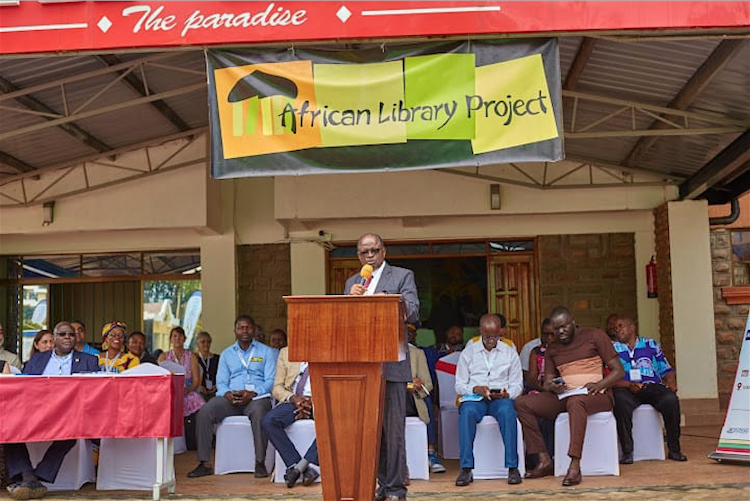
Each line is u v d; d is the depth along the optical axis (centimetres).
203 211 1185
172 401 676
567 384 749
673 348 1141
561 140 646
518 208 1192
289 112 666
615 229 1226
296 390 775
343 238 1248
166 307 1292
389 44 664
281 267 1262
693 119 938
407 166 659
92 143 1120
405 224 1242
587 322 1225
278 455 755
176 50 662
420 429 759
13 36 644
